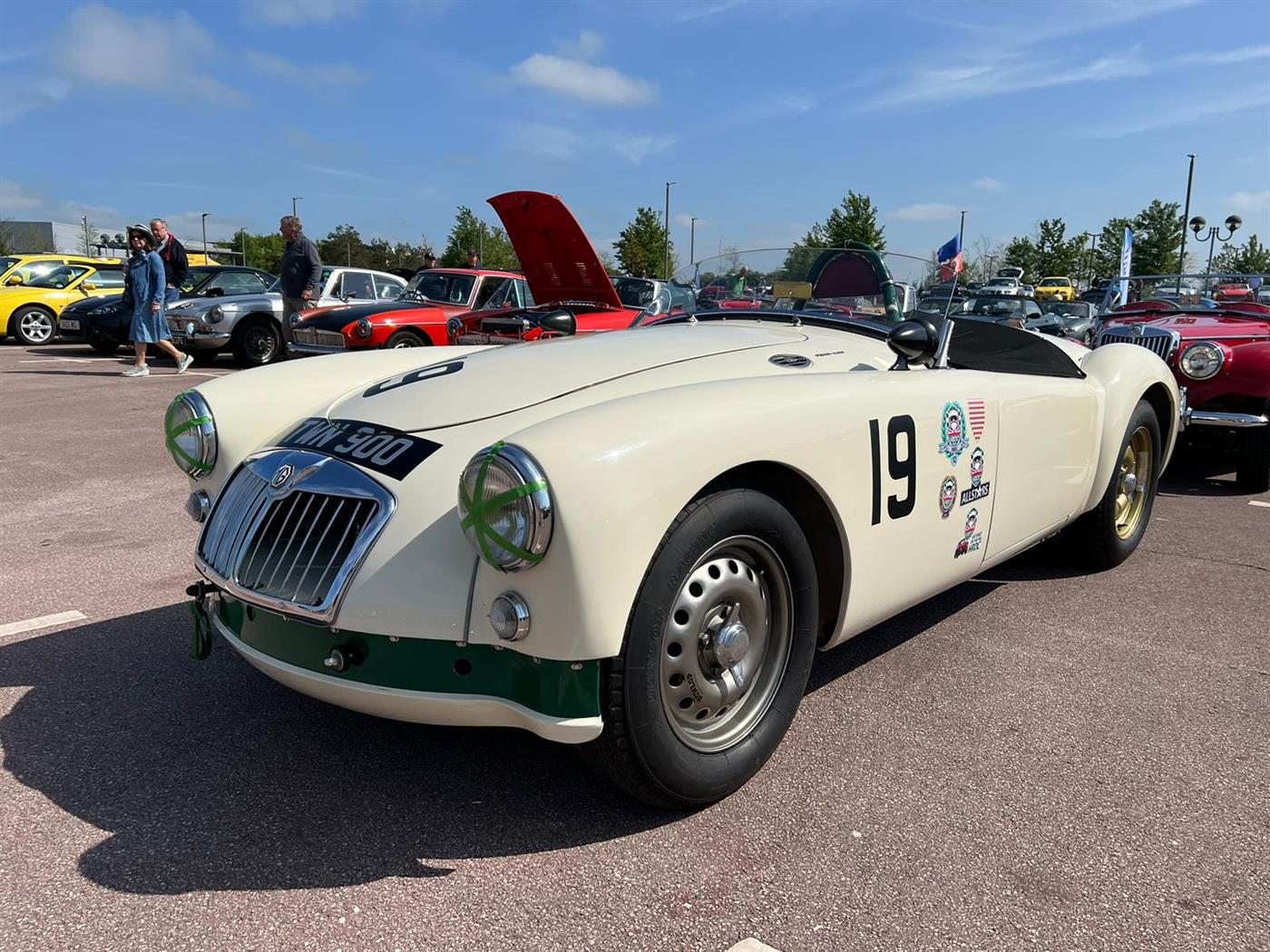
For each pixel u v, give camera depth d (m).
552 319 4.49
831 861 2.10
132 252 10.76
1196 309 7.43
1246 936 1.87
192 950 1.80
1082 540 4.13
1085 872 2.07
